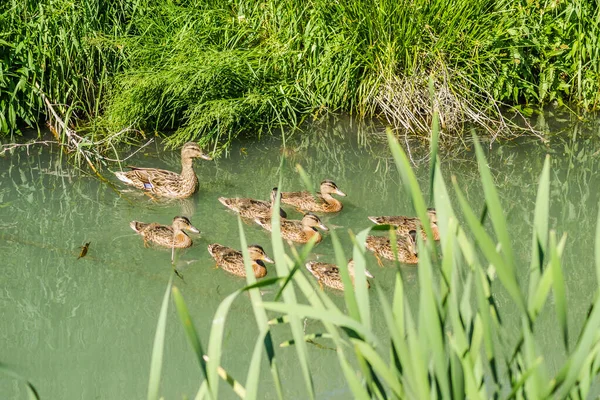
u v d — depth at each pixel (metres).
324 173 11.82
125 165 11.91
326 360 8.09
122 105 12.32
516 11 13.64
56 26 12.66
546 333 8.38
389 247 9.63
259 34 13.46
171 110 12.86
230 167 12.01
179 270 9.46
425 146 12.48
